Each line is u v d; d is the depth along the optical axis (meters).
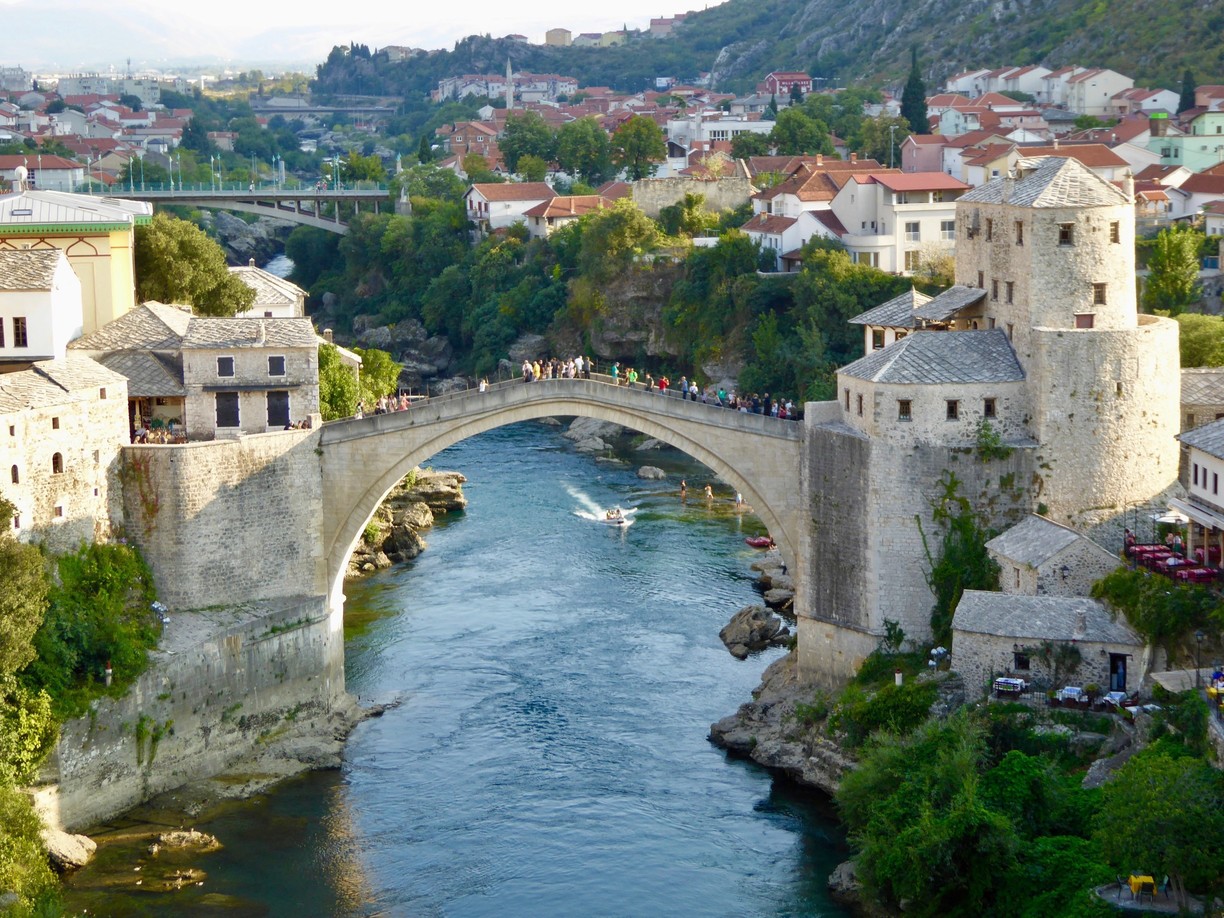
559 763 98.69
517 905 83.06
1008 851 75.56
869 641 99.56
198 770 97.88
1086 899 72.25
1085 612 88.25
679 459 179.75
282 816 92.81
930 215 192.50
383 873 86.31
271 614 102.31
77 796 91.00
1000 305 102.25
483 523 151.88
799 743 97.62
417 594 130.25
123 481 100.75
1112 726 84.56
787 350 181.75
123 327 115.69
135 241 140.00
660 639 118.69
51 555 95.31
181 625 99.75
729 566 136.62
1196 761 73.50
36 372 97.75
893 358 98.44
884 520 98.19
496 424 106.94
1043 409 96.94
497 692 109.25
